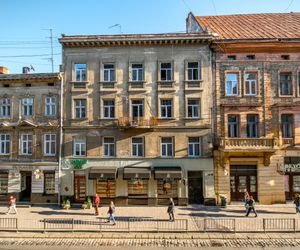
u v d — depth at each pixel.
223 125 26.92
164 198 26.73
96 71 27.70
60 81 27.80
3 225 19.62
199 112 27.09
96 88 27.56
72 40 27.27
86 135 27.38
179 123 27.03
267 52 27.25
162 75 27.66
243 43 26.95
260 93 27.05
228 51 27.30
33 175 27.48
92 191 26.89
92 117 27.41
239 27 30.56
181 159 26.72
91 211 24.41
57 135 27.67
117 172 26.83
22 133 28.08
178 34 27.06
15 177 27.70
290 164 26.69
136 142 27.39
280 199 26.27
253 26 30.75
